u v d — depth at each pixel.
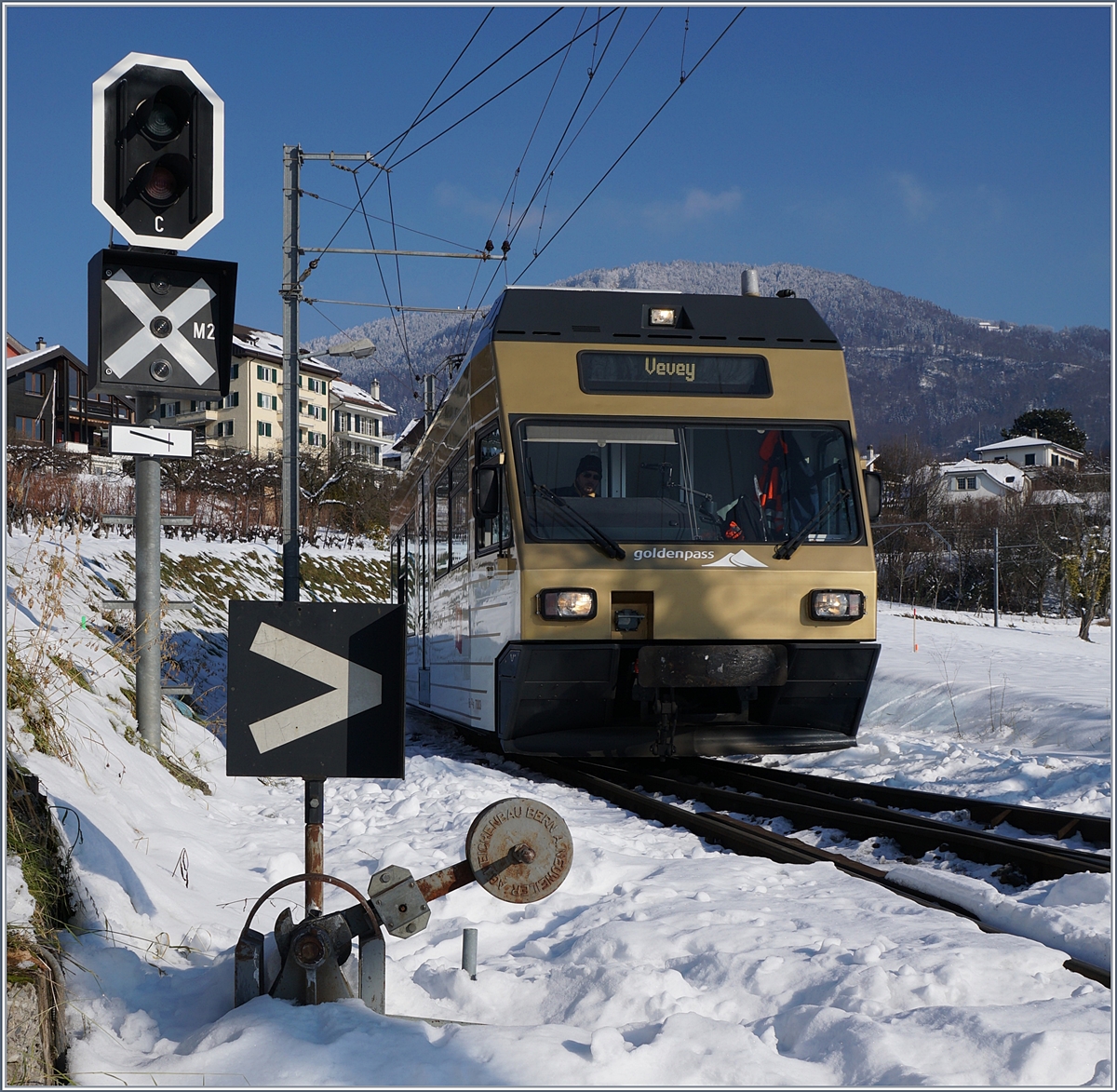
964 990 3.39
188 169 5.84
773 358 10.15
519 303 10.02
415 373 23.61
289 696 3.46
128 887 4.24
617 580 9.32
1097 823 6.81
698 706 10.03
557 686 9.38
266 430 72.06
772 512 9.75
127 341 6.13
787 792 9.15
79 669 8.00
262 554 28.48
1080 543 56.19
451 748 14.77
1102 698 13.17
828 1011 3.12
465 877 3.47
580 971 3.58
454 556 12.11
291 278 18.70
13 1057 2.73
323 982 3.31
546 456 9.55
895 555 64.56
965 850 6.38
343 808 7.95
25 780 4.04
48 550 13.15
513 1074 2.76
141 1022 3.32
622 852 6.03
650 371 9.91
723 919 4.27
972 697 14.55
